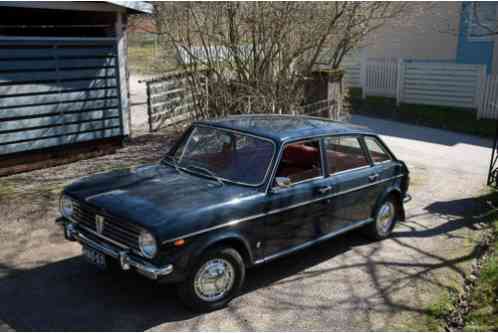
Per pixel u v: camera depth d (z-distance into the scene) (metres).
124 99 9.85
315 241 5.47
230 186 4.89
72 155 9.21
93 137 9.41
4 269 5.28
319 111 11.84
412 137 13.59
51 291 4.84
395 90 18.56
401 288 5.25
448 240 6.67
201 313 4.53
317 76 11.83
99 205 4.50
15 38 7.95
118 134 9.87
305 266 5.68
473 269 5.81
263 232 4.84
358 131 6.10
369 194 6.11
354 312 4.71
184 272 4.25
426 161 11.04
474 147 12.73
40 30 10.77
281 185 4.88
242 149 5.20
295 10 9.88
